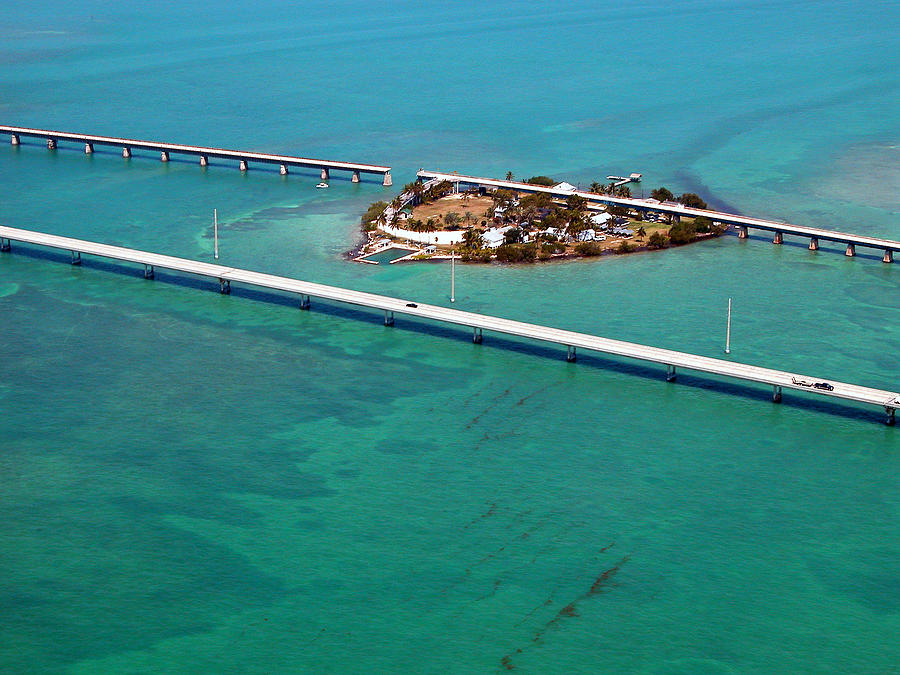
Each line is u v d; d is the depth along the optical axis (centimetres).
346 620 18812
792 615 18950
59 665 17800
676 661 17938
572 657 18012
